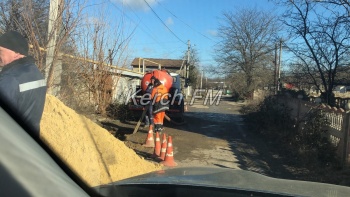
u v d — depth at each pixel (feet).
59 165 10.02
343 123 30.45
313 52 54.19
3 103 8.95
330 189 11.50
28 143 8.54
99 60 48.06
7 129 8.00
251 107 87.51
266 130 50.98
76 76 40.04
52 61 30.40
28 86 9.48
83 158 15.02
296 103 51.85
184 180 11.29
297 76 61.98
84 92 44.70
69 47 36.45
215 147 37.63
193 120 64.49
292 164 30.60
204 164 29.14
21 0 30.63
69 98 37.68
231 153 34.94
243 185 11.01
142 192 10.46
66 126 17.38
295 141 38.40
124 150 22.76
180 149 35.27
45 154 9.41
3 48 9.71
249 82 163.84
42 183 7.27
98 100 49.16
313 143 34.88
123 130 42.47
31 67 9.84
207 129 52.42
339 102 54.08
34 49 29.76
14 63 9.62
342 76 56.03
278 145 40.32
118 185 10.77
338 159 30.53
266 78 159.33
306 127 38.29
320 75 57.52
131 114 52.01
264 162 31.27
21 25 30.48
